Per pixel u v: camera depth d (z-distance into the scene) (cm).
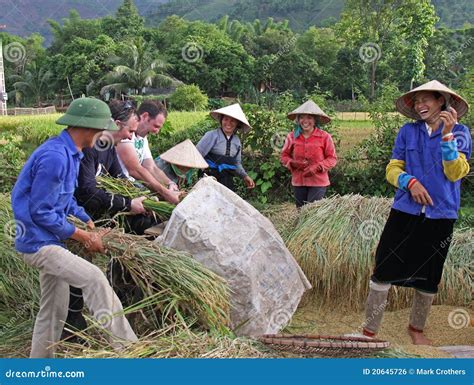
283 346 349
